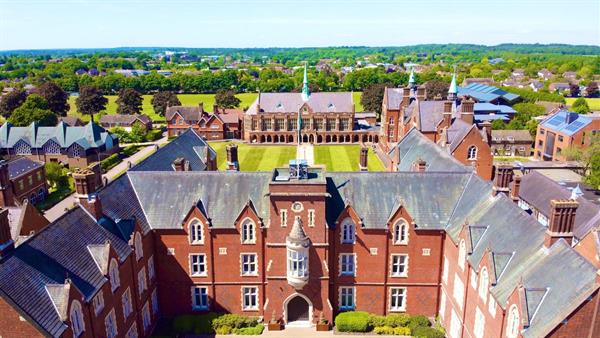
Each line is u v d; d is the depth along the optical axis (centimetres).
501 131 15062
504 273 4266
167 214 5781
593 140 11438
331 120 16862
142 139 17312
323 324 5688
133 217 5350
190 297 5947
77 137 13762
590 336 3391
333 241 5697
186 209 5803
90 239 4628
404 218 5653
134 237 5169
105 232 4881
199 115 17775
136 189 5994
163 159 7262
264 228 5584
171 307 6000
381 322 5716
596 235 4744
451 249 5459
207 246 5728
